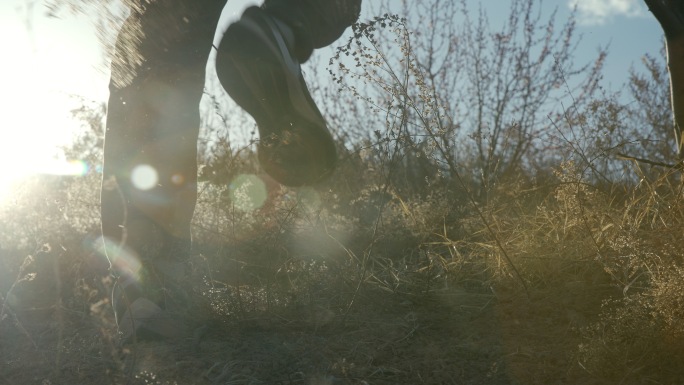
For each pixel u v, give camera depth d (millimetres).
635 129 5570
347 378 2465
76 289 3469
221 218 4383
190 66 2824
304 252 3984
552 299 3156
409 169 5215
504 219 3973
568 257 3443
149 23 2715
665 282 2764
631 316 2604
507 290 3328
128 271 2846
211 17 2830
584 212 3555
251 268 3801
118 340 2799
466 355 2654
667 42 3889
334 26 3770
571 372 2467
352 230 4285
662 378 2395
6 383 2506
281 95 3520
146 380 2426
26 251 4164
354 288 3326
